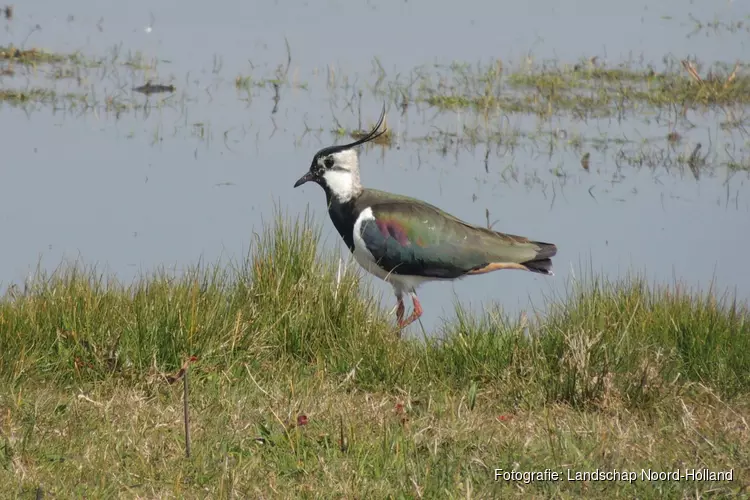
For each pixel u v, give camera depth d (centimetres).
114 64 2419
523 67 2494
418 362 1141
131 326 1092
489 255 1362
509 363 1134
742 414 1056
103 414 952
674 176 1933
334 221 1420
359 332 1164
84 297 1129
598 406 1052
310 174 1418
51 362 1063
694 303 1251
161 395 1020
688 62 2380
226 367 1093
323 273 1208
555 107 2261
